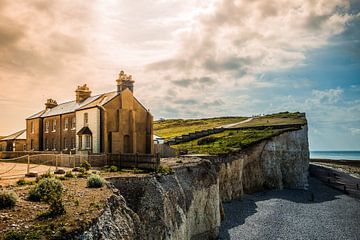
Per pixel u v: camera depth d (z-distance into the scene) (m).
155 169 31.02
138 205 24.23
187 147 66.06
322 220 43.00
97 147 45.28
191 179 34.72
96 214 15.77
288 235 36.75
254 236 35.97
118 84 50.06
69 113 53.50
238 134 75.31
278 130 73.31
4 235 12.76
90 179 22.72
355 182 76.19
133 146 48.31
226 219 41.78
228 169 51.84
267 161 63.56
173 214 26.73
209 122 131.50
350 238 36.47
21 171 35.16
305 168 71.88
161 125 139.88
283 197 56.06
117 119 47.62
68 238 13.17
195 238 32.50
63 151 52.50
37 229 13.55
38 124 61.22
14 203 17.09
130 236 18.28
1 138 73.38
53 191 17.92
